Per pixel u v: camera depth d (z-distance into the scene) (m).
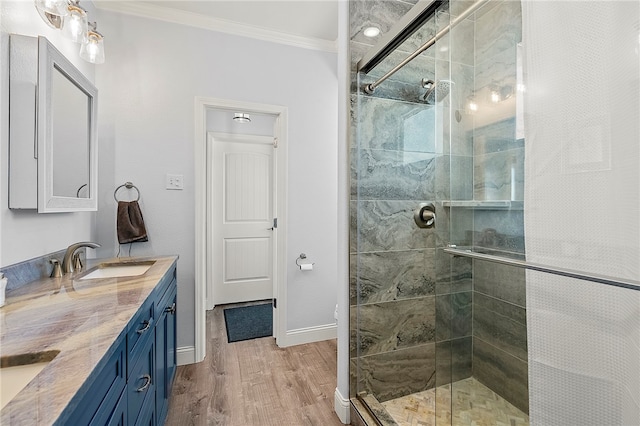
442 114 1.53
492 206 1.30
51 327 0.83
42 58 1.29
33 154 1.26
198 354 2.32
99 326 0.84
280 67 2.56
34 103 1.27
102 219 2.13
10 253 1.20
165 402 1.61
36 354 0.69
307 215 2.66
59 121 1.47
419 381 1.86
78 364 0.64
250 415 1.72
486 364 1.31
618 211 0.71
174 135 2.28
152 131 2.23
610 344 0.74
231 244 3.65
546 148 0.89
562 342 0.87
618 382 0.73
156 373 1.38
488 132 1.32
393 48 1.63
